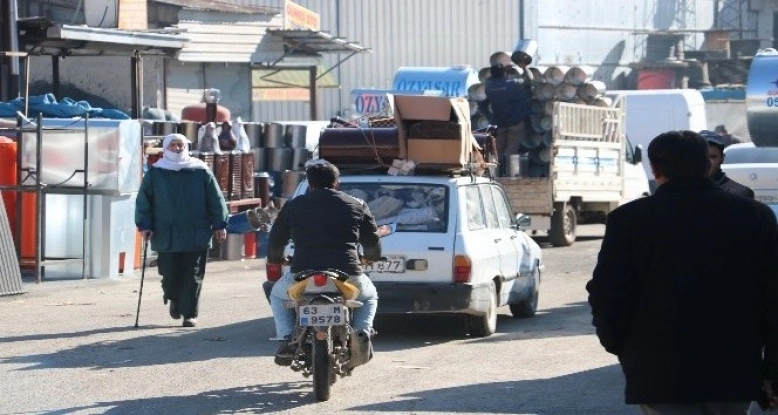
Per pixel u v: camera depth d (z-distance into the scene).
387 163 26.11
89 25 53.78
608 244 11.05
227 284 36.81
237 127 48.59
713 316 10.75
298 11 78.50
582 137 50.62
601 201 52.62
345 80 101.56
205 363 22.55
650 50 127.88
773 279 10.83
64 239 36.84
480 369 21.97
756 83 22.06
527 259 28.50
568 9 119.38
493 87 48.56
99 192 36.53
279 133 52.59
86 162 35.66
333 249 19.19
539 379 20.98
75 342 24.98
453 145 25.70
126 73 55.91
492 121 48.75
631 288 10.92
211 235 27.17
